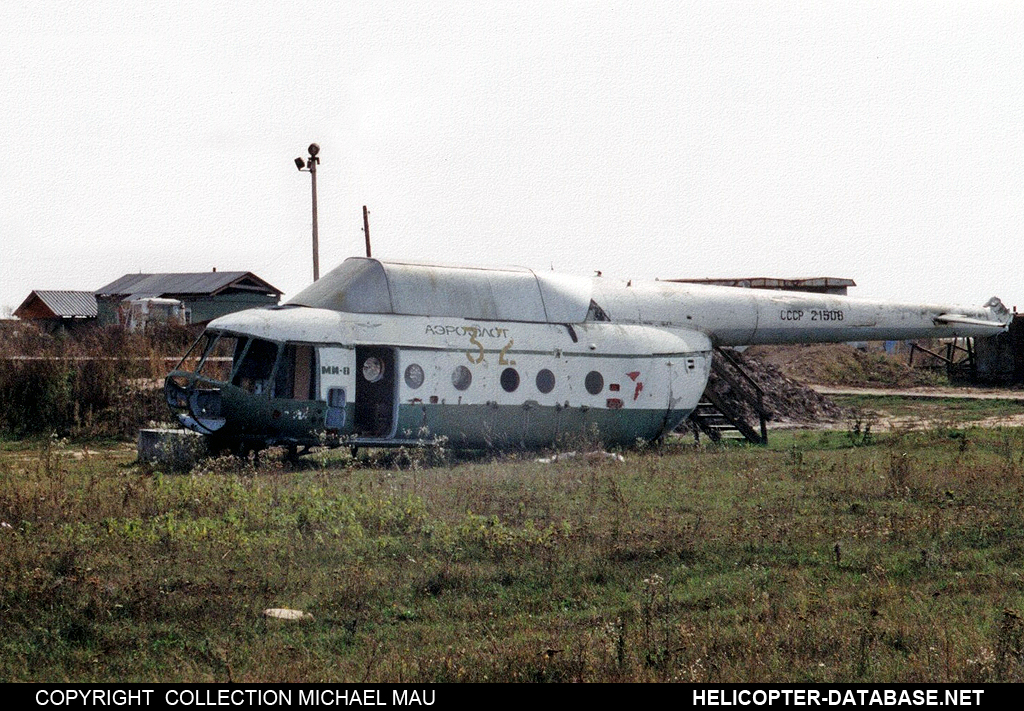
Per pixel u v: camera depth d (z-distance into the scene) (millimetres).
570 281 41062
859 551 21188
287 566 19969
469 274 39000
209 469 32594
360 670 14938
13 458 39688
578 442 38781
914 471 29953
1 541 21031
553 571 19797
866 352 89188
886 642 15836
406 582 19094
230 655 15555
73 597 17641
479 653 15391
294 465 35781
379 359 37281
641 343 40625
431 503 25594
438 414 36531
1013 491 27281
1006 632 15656
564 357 38812
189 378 35344
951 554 20875
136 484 27938
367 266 37719
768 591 18438
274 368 35094
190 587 18281
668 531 22703
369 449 38719
